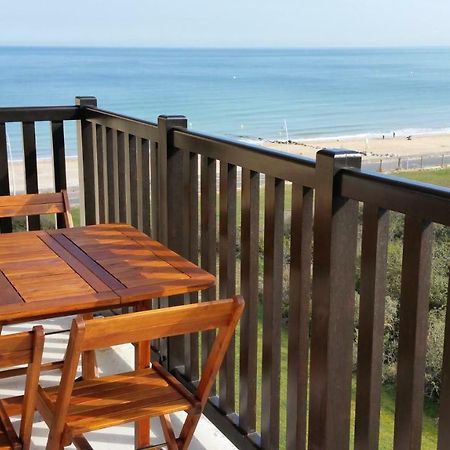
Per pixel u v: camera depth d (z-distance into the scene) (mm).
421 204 1647
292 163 2166
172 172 3045
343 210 1974
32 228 4094
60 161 4078
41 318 2176
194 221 2973
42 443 2699
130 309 3855
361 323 1957
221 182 2660
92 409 2133
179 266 2418
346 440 2150
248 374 2627
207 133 2756
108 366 3334
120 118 3516
